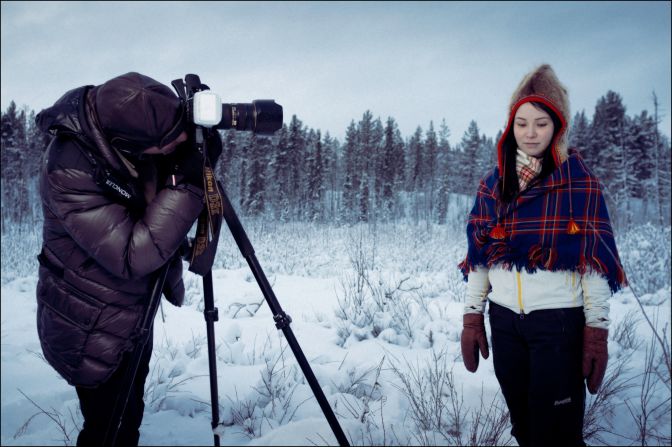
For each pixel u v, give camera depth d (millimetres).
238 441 2127
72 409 2465
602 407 2539
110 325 1634
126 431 1800
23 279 6930
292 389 2627
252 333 3844
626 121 44906
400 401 2520
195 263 1711
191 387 2723
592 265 1674
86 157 1536
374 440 2029
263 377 2674
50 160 1542
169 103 1542
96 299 1620
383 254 9117
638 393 2770
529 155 1845
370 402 2521
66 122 1544
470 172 49844
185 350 3398
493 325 1922
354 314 4270
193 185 1630
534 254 1753
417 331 3879
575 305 1735
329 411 1732
